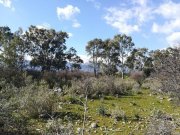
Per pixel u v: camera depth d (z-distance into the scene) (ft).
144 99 55.01
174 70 30.22
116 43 164.25
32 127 31.55
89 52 163.22
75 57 137.90
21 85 51.31
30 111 36.40
